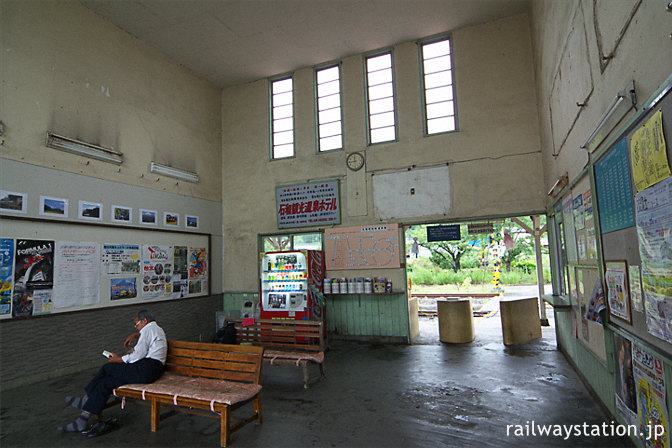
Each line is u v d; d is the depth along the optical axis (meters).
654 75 2.22
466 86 7.76
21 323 5.43
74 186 6.28
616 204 3.02
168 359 4.39
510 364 5.84
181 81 8.70
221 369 4.08
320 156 8.76
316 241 8.73
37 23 5.96
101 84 6.89
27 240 5.59
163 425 3.92
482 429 3.64
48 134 5.90
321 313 7.94
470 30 7.82
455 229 8.09
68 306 6.03
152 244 7.57
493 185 7.42
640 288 2.64
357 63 8.63
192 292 8.44
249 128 9.56
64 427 3.81
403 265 7.89
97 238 6.55
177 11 6.96
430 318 11.18
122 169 7.12
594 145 3.45
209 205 9.19
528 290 17.42
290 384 5.16
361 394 4.71
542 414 3.94
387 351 7.08
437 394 4.63
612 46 2.88
